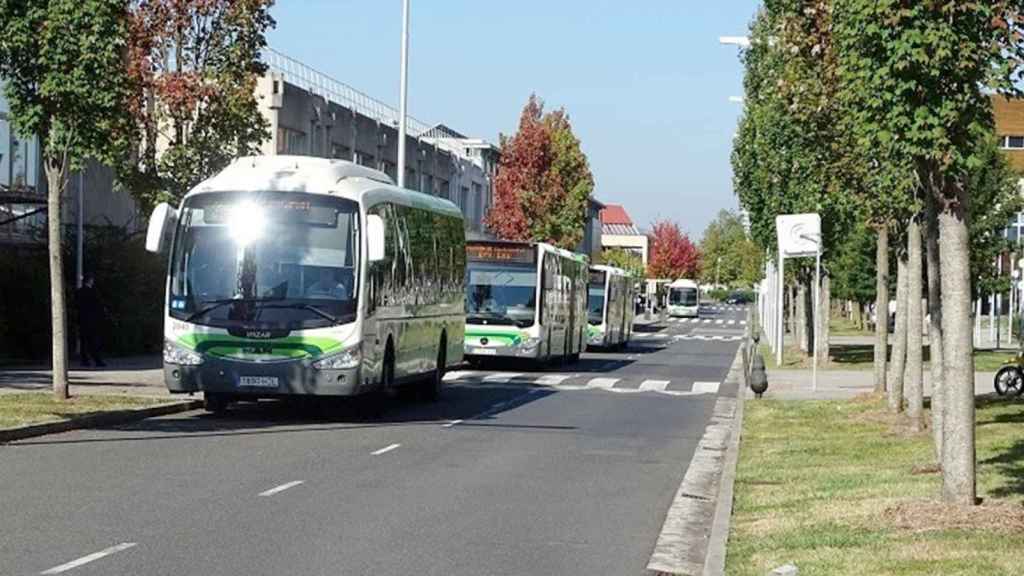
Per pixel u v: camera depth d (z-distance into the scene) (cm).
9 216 3300
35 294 3234
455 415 2420
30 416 1927
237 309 2133
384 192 2334
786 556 1006
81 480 1405
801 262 4994
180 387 2147
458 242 2977
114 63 2069
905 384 2664
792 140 2834
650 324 10194
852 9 1138
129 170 2902
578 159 8444
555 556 1073
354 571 974
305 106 5003
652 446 1975
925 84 1122
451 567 1007
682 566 1053
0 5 2000
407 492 1402
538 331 3872
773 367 4375
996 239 5150
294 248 2153
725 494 1367
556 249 4119
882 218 2134
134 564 968
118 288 3541
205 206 2175
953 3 1102
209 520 1176
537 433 2114
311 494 1360
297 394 2138
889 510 1188
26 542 1043
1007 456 1708
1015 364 3031
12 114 2070
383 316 2278
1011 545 1020
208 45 2927
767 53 3328
